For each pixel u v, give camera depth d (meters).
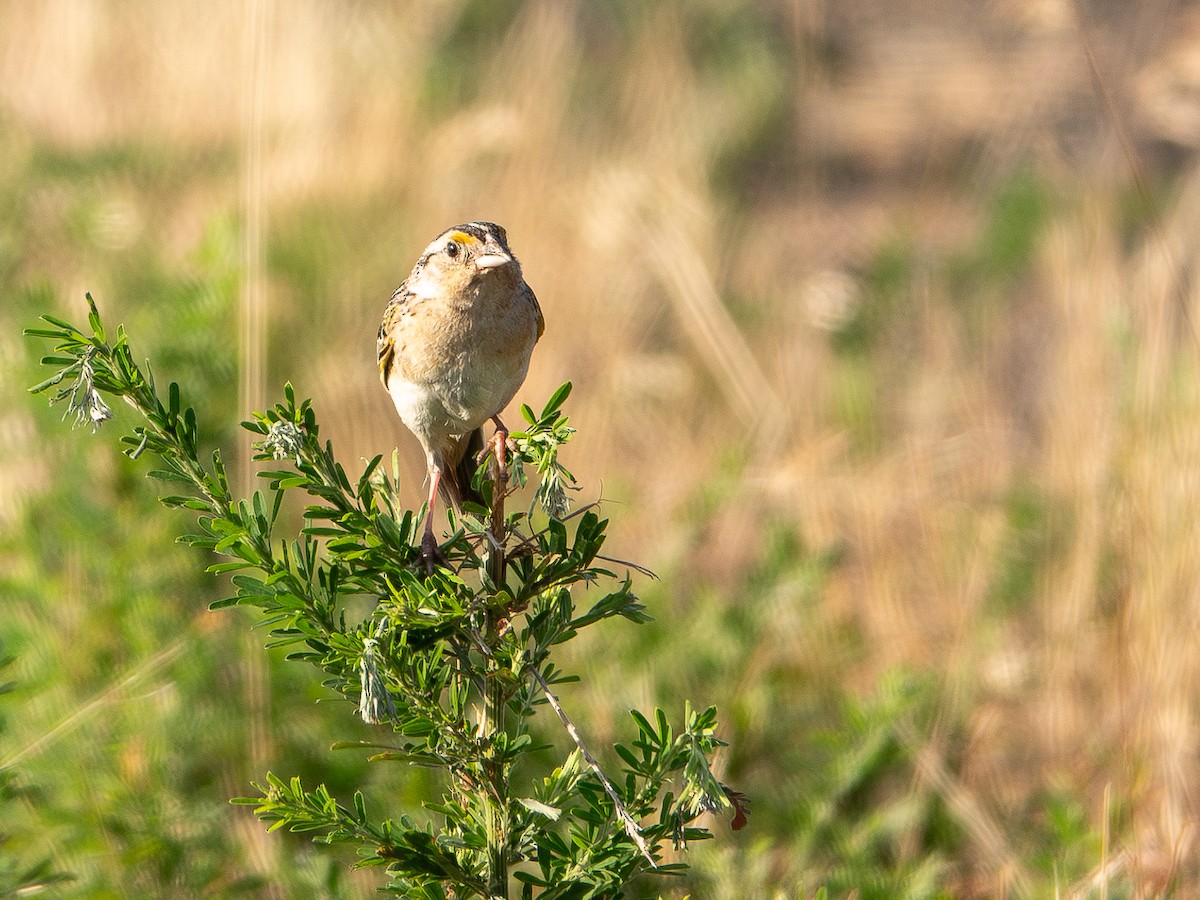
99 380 5.55
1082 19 12.15
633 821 5.61
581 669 10.66
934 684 10.68
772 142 21.22
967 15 23.22
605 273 15.66
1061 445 12.42
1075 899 8.37
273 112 17.39
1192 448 11.13
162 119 18.02
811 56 20.06
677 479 13.52
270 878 8.38
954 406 14.58
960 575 11.99
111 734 8.90
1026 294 16.91
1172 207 15.13
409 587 5.77
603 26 22.56
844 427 14.24
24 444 10.16
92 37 19.62
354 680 5.72
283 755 9.42
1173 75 14.74
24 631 9.28
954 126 19.92
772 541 11.65
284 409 5.75
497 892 5.87
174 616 9.57
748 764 10.12
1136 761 10.02
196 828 8.65
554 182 16.70
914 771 9.72
